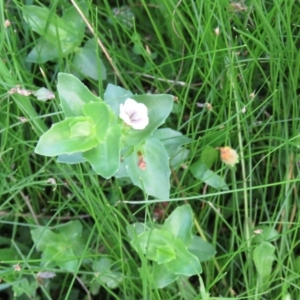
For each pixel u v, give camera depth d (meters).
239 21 0.18
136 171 0.16
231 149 0.17
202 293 0.15
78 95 0.14
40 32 0.18
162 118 0.15
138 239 0.16
